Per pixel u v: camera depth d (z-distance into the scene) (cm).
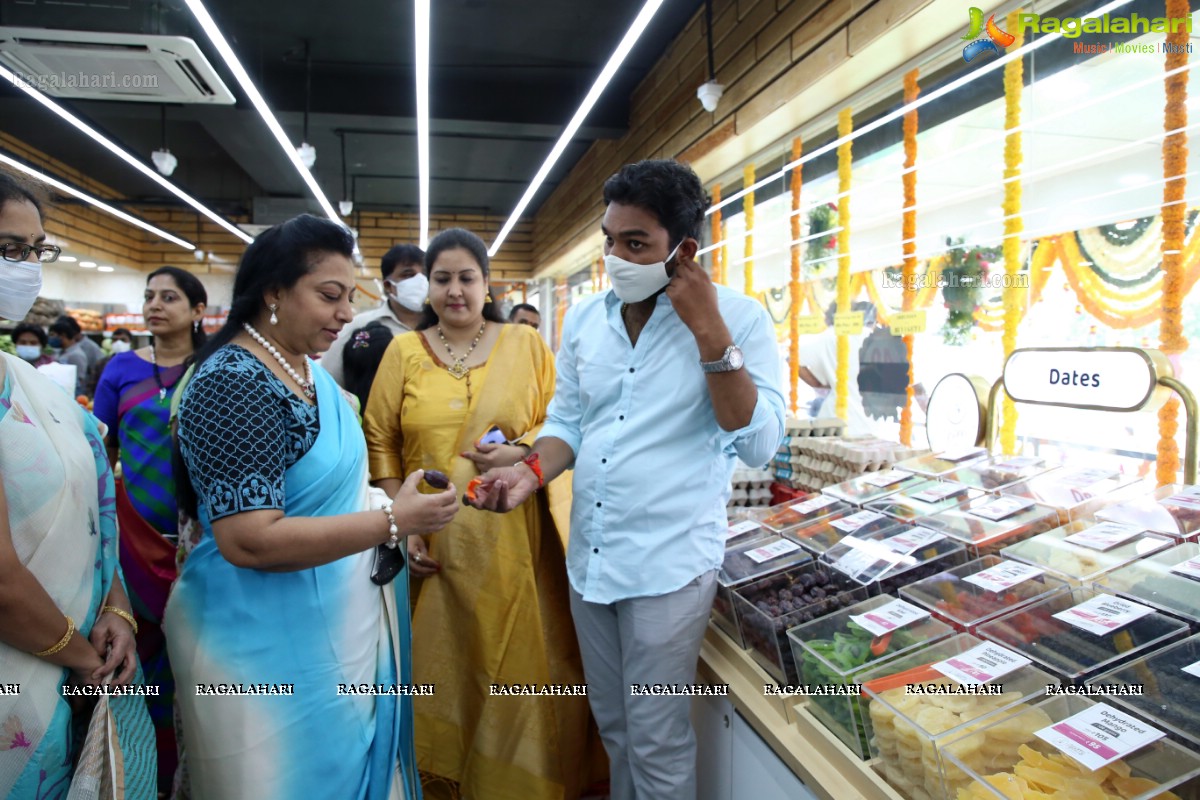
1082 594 118
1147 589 112
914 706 100
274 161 642
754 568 153
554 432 147
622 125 505
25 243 96
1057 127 196
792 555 157
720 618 158
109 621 111
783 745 117
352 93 491
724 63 345
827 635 123
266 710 110
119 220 852
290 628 111
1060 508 149
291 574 112
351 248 117
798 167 310
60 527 99
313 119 497
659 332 125
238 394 103
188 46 325
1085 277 199
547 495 174
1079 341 202
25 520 94
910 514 162
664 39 427
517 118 500
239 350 110
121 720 108
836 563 149
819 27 259
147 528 194
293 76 485
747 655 142
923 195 244
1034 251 214
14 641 90
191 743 113
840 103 285
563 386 150
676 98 412
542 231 830
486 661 169
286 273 110
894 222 272
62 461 101
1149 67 178
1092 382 141
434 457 174
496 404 174
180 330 210
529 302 920
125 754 106
